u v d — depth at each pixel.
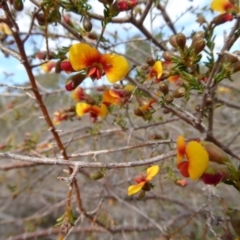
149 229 0.15
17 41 0.07
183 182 0.08
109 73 0.06
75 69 0.06
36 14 0.07
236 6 0.07
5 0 0.07
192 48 0.07
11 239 0.17
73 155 0.08
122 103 0.08
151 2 0.09
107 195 0.15
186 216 0.17
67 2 0.07
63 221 0.06
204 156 0.06
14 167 0.14
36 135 0.15
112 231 0.13
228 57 0.07
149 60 0.08
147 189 0.07
